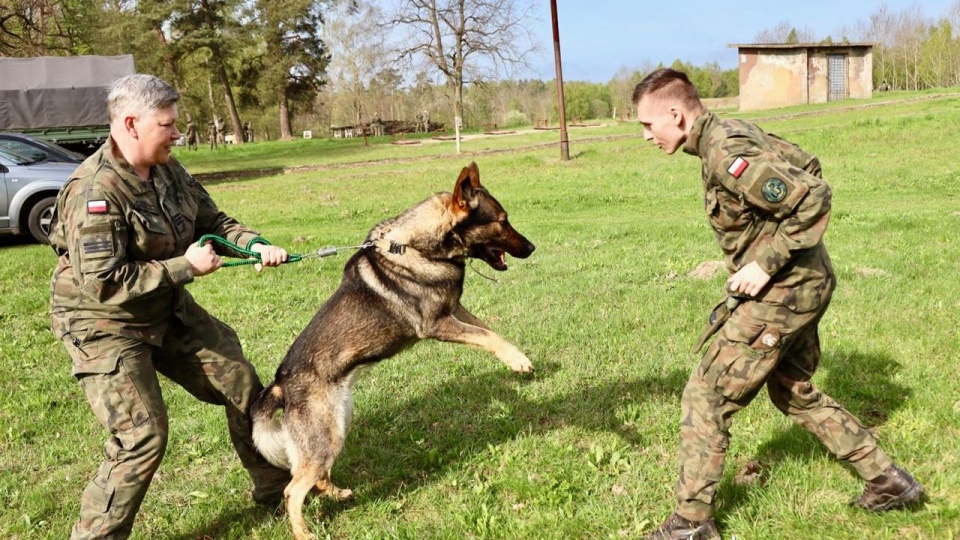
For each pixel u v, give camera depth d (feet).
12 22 104.42
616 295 22.56
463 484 12.60
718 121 8.96
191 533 11.92
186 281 9.82
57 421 15.98
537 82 194.39
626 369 16.61
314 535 11.23
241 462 13.10
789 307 8.87
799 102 111.24
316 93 174.81
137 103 9.46
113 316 9.82
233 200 53.52
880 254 25.18
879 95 117.80
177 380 11.55
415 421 15.14
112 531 9.99
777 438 12.55
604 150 70.79
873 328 17.39
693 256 27.32
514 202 47.62
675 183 50.34
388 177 62.64
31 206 36.76
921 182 44.75
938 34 213.66
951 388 13.78
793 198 8.19
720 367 9.30
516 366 12.37
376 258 12.37
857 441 9.91
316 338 11.82
